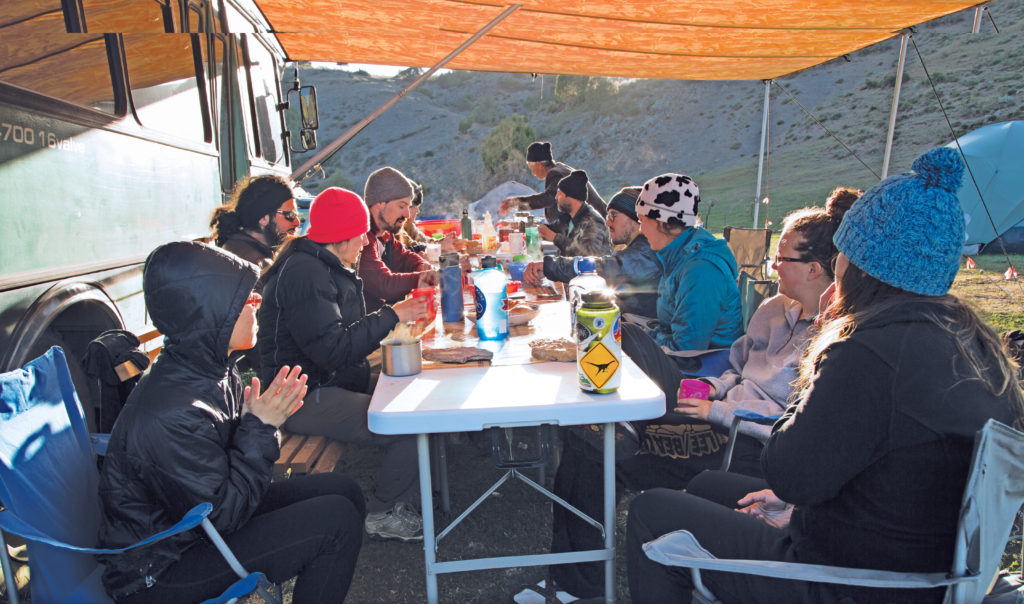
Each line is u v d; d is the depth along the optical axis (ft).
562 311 9.80
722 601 4.87
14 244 7.06
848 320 4.31
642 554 5.41
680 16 17.24
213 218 11.16
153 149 11.19
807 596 4.38
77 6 8.61
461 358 6.82
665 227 10.02
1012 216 37.22
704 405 7.40
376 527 8.77
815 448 4.12
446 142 216.13
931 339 3.92
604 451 6.26
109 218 9.39
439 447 9.35
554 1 16.51
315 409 8.43
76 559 5.32
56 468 5.27
